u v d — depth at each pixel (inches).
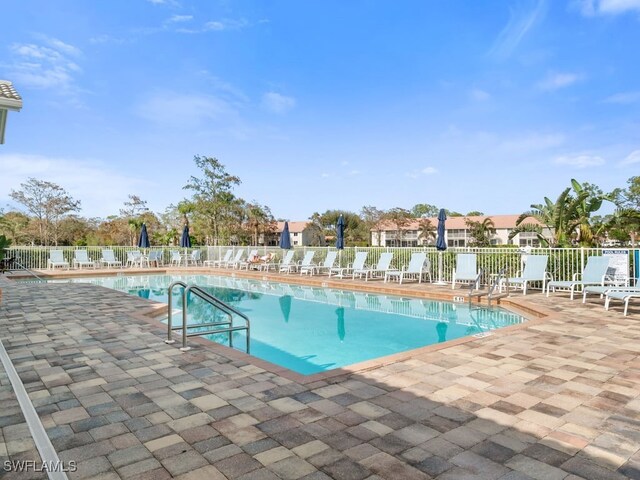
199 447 107.3
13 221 1343.5
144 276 754.2
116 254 903.1
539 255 413.4
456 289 454.0
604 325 256.4
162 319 338.3
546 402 136.3
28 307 340.2
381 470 96.0
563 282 372.2
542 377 161.0
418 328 318.7
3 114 243.0
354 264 592.4
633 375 163.0
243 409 131.6
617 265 363.9
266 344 274.8
